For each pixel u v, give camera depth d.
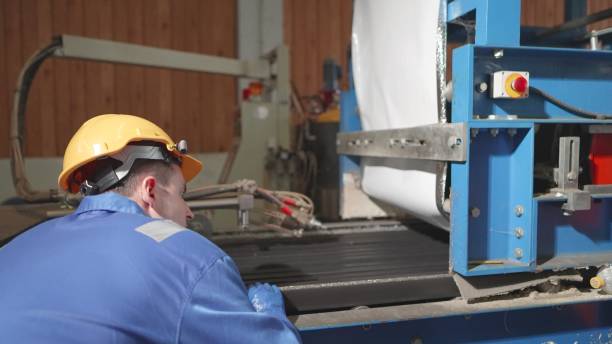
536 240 1.25
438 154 1.31
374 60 1.86
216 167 4.22
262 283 1.26
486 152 1.28
